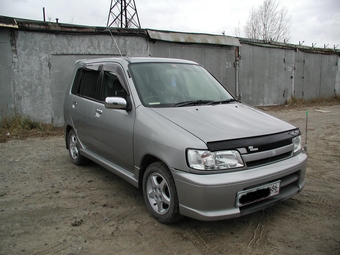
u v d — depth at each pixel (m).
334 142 6.98
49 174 4.87
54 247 2.82
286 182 3.10
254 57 13.64
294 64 15.58
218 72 12.41
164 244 2.87
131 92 3.65
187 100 3.80
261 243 2.88
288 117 11.15
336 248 2.80
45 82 8.81
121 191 4.16
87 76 4.93
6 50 8.16
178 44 11.08
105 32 9.44
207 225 3.21
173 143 2.89
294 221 3.30
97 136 4.25
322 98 17.28
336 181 4.52
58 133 8.24
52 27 8.62
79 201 3.83
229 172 2.76
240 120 3.30
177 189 2.86
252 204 2.92
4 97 8.27
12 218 3.38
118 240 2.94
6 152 6.23
